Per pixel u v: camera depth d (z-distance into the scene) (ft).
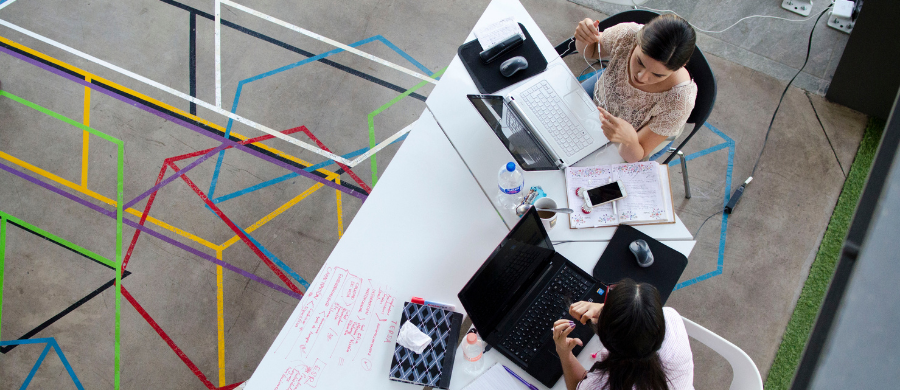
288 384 6.78
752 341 9.38
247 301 10.11
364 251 7.27
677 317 6.29
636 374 5.56
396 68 11.56
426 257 7.20
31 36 11.90
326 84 11.48
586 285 6.84
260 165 10.96
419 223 7.34
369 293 7.10
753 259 9.81
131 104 11.41
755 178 10.27
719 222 10.07
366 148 11.04
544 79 7.91
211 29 11.93
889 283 1.08
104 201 10.78
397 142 11.03
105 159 11.05
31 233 10.60
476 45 8.20
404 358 6.70
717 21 11.36
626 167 7.38
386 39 11.76
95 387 9.68
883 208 1.13
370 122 11.19
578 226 7.17
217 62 11.70
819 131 10.43
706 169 10.42
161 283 10.25
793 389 1.08
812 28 11.06
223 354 9.81
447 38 11.71
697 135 10.64
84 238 10.55
